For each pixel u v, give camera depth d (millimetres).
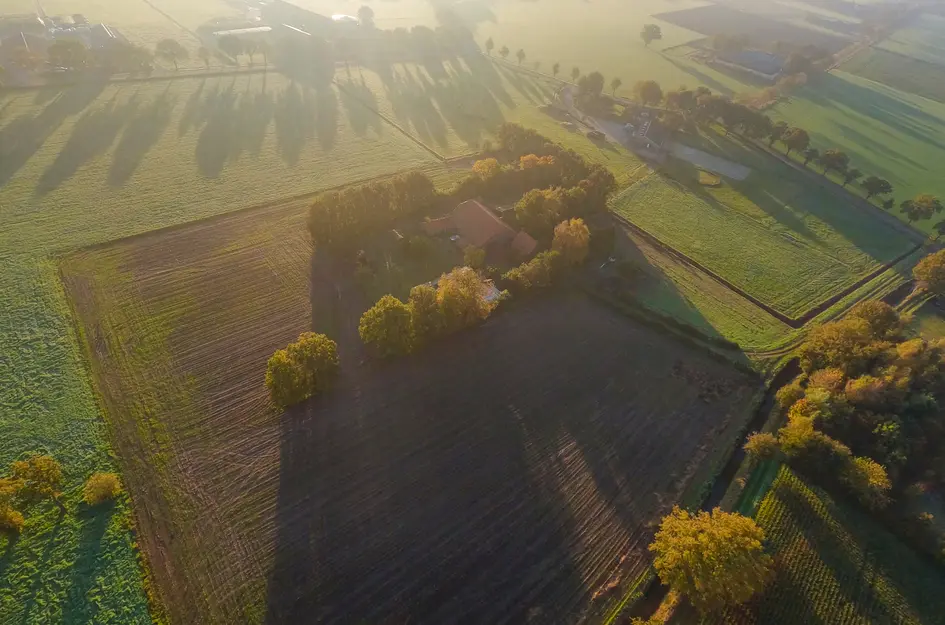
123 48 155875
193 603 46938
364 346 74938
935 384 68188
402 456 60656
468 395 69000
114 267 84312
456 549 52406
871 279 99750
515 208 100625
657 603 50250
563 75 195500
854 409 65562
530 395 69875
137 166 112750
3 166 106812
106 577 48188
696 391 72812
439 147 136125
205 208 101438
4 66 149625
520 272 86625
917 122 178000
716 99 152500
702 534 48188
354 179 117750
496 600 48875
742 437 66625
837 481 59875
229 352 71562
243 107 145875
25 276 80250
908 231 116000
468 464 60500
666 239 106000
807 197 125562
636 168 133250
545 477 59875
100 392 64188
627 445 64438
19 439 58281
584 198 102688
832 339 74938
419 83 176750
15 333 70750
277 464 58469
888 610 50094
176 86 153125
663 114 155750
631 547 54031
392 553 51594
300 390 63156
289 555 50719
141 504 53750
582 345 78875
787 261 102750
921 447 62406
